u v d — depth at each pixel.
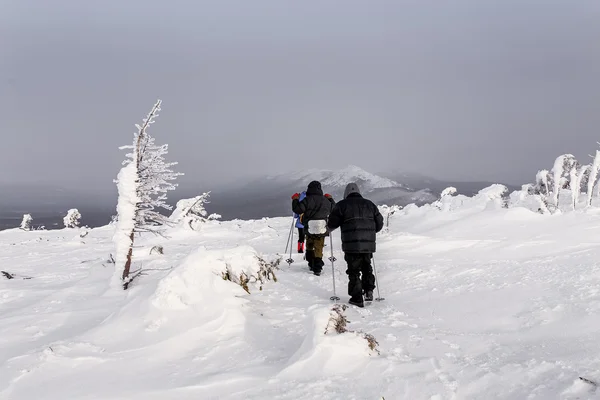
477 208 11.73
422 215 12.73
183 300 4.39
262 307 4.92
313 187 7.34
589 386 2.55
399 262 7.46
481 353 3.39
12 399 2.79
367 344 3.42
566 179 12.30
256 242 11.91
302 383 2.93
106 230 19.62
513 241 7.89
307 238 7.47
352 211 5.49
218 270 5.19
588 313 3.96
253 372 3.14
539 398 2.49
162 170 6.34
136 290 5.23
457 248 8.09
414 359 3.26
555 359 3.02
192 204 15.02
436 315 4.62
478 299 4.98
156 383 3.01
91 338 3.84
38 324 4.43
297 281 6.62
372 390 2.79
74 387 2.95
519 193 13.91
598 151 11.38
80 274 7.89
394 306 5.15
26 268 8.99
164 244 12.16
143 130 6.19
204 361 3.42
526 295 4.84
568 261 6.19
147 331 3.95
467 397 2.63
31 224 23.17
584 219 8.68
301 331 4.11
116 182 6.18
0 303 5.66
